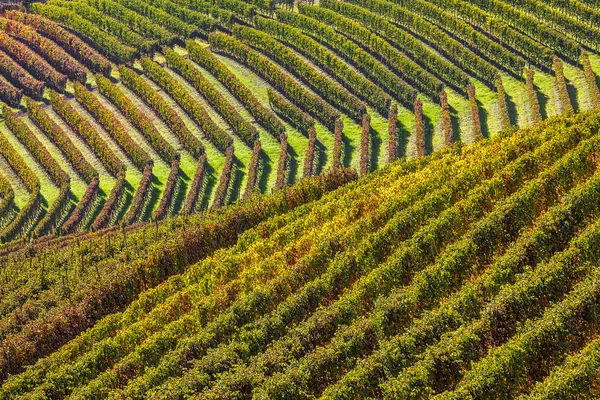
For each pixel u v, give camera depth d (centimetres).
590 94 11512
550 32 12938
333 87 12562
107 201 10438
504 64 12850
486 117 11744
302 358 5100
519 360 4559
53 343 6412
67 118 12538
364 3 15450
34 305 6888
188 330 5950
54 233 9775
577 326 4847
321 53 13550
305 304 5850
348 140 11794
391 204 7081
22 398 5444
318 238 6869
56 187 11169
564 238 5962
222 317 5841
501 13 14062
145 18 15762
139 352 5706
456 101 12350
